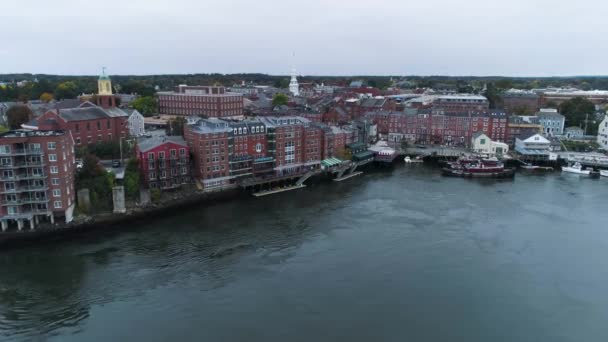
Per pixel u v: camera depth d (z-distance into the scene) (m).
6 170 103.88
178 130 193.88
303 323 76.06
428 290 87.75
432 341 72.38
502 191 158.25
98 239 107.69
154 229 114.75
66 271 91.44
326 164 176.62
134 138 172.75
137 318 76.31
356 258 100.62
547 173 191.25
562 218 128.88
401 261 99.56
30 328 73.25
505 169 189.50
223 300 82.31
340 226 120.00
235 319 76.69
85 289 84.81
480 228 120.12
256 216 126.75
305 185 163.00
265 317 77.50
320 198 146.25
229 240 108.75
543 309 82.44
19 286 85.56
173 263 95.94
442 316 79.31
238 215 127.25
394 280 91.12
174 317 76.81
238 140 149.75
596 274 95.69
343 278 91.44
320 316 78.19
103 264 94.75
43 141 105.12
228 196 143.50
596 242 111.75
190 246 104.75
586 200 147.50
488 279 92.50
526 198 149.25
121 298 82.25
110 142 160.62
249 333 73.12
